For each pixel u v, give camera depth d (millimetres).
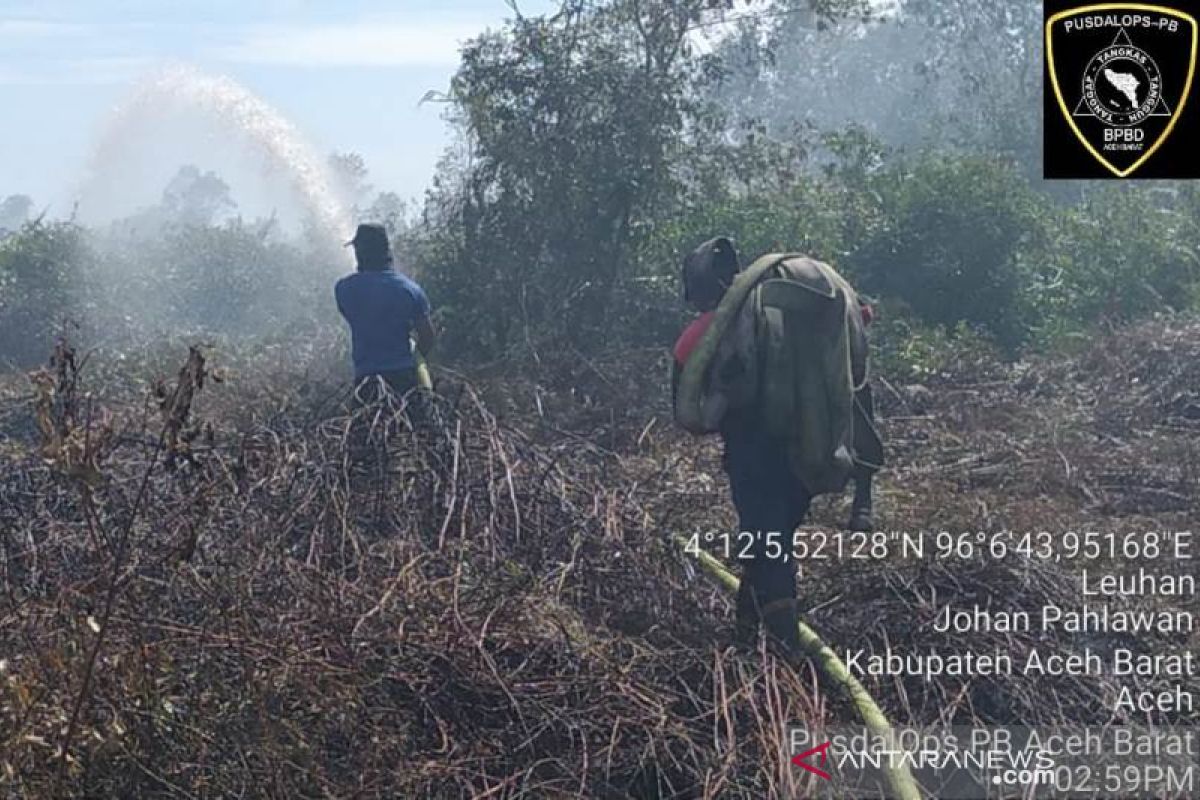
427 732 4738
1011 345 13430
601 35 12500
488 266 12000
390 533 6094
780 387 5387
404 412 6668
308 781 4406
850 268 13664
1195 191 15258
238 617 4852
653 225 12320
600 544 5836
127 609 4793
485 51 12352
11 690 4164
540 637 5078
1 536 5738
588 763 4590
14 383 11039
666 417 9836
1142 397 10320
